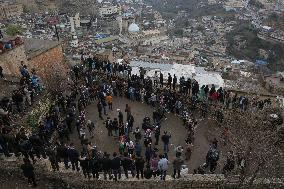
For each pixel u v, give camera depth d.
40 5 106.88
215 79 30.36
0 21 88.69
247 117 20.89
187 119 21.86
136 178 16.94
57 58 33.66
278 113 22.08
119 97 25.77
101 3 141.75
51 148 17.59
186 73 31.45
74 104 22.61
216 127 22.06
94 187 16.80
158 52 86.19
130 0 193.62
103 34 106.75
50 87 24.95
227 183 16.94
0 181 17.19
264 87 32.81
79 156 17.20
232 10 161.75
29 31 81.00
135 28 119.88
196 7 177.62
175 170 16.81
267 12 148.00
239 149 17.44
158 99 24.14
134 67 34.16
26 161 16.03
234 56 108.25
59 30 89.19
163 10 178.62
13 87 23.50
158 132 20.11
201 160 19.48
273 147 17.48
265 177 17.16
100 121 22.75
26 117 20.36
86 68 27.91
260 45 111.31
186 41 122.38
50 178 17.16
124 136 19.42
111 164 16.14
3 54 26.89
